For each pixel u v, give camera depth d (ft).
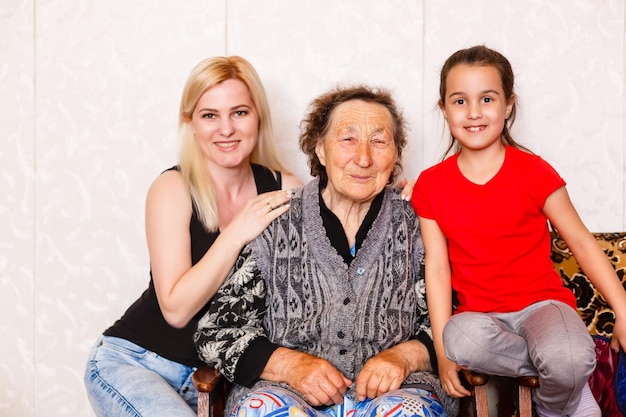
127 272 8.48
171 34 8.24
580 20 8.12
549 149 8.21
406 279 6.13
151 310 6.73
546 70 8.14
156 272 6.45
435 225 6.41
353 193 5.97
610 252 7.11
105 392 6.31
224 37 8.23
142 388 6.22
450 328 5.66
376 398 5.47
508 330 5.98
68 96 8.36
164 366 6.66
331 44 8.20
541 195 6.12
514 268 6.16
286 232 6.13
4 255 8.54
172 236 6.46
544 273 6.21
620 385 6.60
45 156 8.43
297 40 8.21
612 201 8.27
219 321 6.05
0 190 8.48
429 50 8.16
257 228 6.13
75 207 8.45
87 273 8.50
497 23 8.12
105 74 8.30
